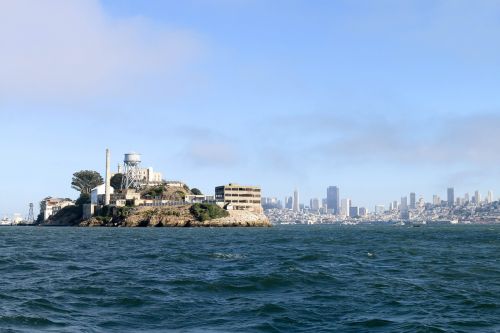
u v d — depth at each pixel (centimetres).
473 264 6856
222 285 4753
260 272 5722
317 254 8344
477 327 3191
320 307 3788
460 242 13150
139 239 13800
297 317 3453
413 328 3139
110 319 3384
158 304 3872
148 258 7606
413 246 11138
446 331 3070
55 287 4612
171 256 7875
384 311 3666
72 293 4297
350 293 4397
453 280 5225
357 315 3531
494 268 6322
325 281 5078
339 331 3102
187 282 4916
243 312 3606
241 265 6556
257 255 8212
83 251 9138
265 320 3359
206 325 3241
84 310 3644
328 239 14425
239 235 16950
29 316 3347
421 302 3994
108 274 5600
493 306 3825
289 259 7438
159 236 15875
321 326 3225
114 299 4047
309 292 4450
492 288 4678
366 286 4781
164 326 3216
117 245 11012
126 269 6119
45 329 3058
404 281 5119
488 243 12656
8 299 3944
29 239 13925
